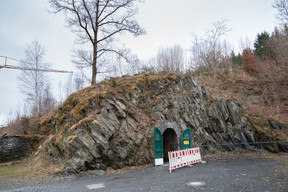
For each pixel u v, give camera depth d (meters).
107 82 18.52
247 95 31.41
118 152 13.08
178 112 18.03
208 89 30.64
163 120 16.23
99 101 14.56
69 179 10.38
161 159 14.09
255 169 10.42
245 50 44.59
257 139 20.08
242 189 6.80
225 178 8.58
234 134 20.08
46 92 42.69
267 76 34.66
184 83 21.27
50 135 16.28
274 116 24.98
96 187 8.30
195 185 7.63
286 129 21.33
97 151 12.24
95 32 22.27
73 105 16.62
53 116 18.02
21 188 8.67
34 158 14.64
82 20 21.95
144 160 13.88
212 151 18.23
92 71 21.56
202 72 40.38
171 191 7.00
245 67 40.53
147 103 17.23
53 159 13.30
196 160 13.66
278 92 30.48
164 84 19.27
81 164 11.50
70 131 13.16
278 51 36.97
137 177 10.09
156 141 14.42
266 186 7.03
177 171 11.05
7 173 11.77
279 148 19.08
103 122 13.29
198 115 19.73
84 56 22.02
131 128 14.54
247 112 23.08
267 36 53.62
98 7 22.44
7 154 14.75
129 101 16.39
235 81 34.78
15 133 18.28
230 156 16.41
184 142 15.83
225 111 21.31
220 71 40.41
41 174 11.41
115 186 8.30
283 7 24.20
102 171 11.95
